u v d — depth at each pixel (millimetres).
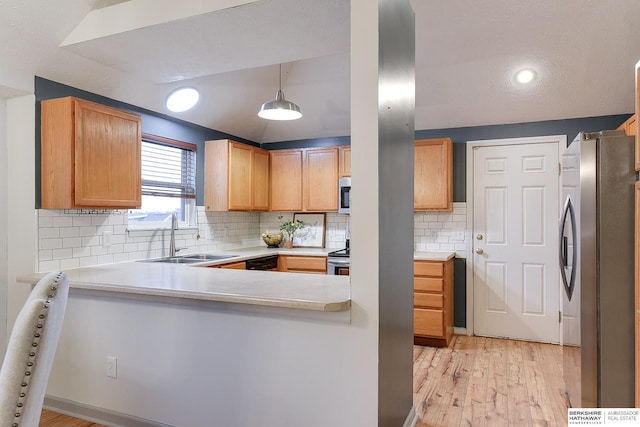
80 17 2494
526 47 3322
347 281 2311
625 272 2273
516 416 2576
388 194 1988
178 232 4051
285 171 4957
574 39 3176
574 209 2531
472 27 3168
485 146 4379
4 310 2857
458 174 4473
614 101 3752
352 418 1876
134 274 2627
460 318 4473
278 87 4328
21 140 2793
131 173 3035
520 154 4258
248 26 2281
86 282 2344
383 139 1888
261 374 2057
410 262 2486
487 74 3678
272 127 5066
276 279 2393
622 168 2277
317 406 1945
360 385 1862
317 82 4223
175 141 4031
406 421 2354
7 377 975
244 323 2090
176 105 3906
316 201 4805
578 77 3547
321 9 2090
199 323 2195
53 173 2717
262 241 5406
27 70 2684
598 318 2328
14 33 2447
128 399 2371
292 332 1989
